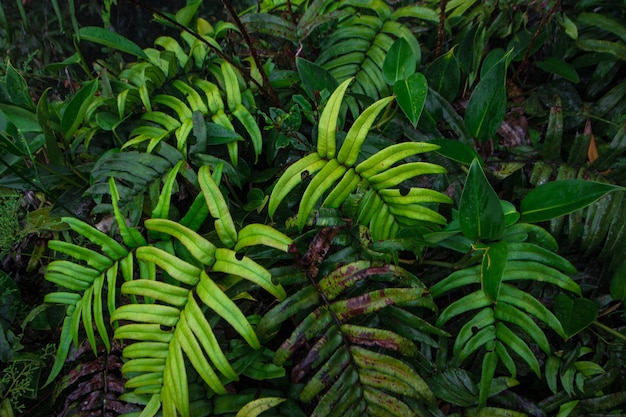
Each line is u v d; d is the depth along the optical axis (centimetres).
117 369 144
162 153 154
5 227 151
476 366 143
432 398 122
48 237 171
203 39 162
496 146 169
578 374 142
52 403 145
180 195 164
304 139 156
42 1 263
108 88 171
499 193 168
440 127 169
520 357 144
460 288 156
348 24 191
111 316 129
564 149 181
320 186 123
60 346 139
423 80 146
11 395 150
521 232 137
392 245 128
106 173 149
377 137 156
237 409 131
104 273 135
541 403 140
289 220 131
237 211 156
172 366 122
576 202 125
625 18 194
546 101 183
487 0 172
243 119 162
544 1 167
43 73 217
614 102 179
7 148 149
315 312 122
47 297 139
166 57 167
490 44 202
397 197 130
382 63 174
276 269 122
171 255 125
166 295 125
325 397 119
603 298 150
